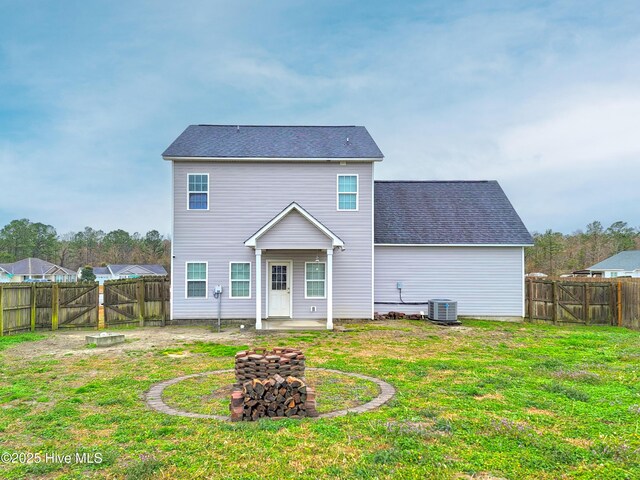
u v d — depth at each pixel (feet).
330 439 15.62
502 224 60.08
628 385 23.85
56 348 36.68
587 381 24.70
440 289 57.47
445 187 67.15
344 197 54.60
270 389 18.44
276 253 53.47
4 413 19.06
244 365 21.85
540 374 26.58
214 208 53.42
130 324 51.78
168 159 52.47
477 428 16.75
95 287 50.70
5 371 27.81
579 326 53.21
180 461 13.87
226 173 53.62
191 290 53.01
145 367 28.91
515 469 13.28
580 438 15.98
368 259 54.39
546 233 163.32
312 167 54.29
